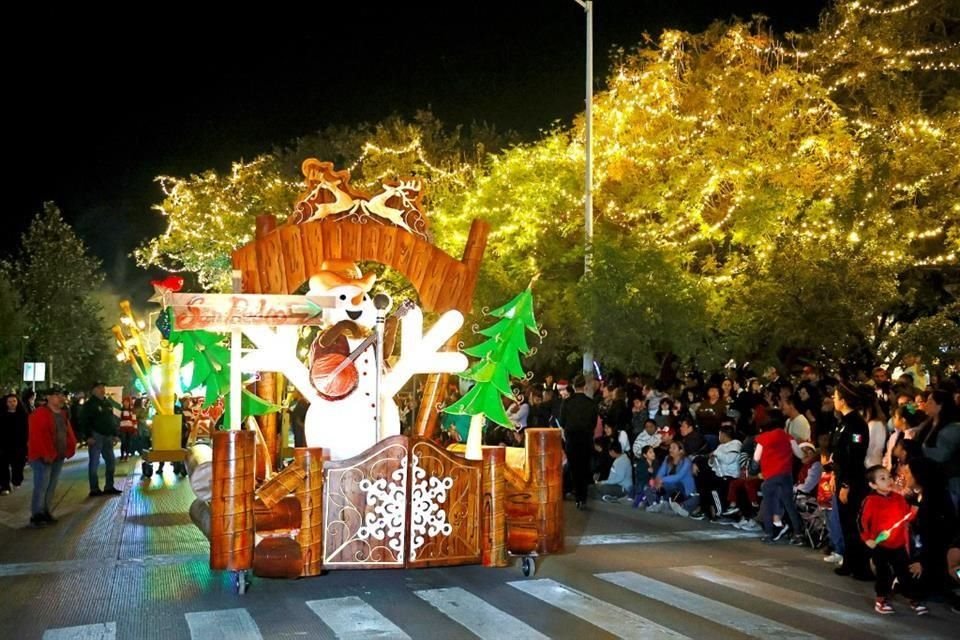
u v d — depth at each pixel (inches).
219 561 344.2
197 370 452.4
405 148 1350.9
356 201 447.5
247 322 381.4
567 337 956.6
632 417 684.1
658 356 974.4
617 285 817.5
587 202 879.7
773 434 470.3
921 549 351.3
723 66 1096.8
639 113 1071.0
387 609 329.1
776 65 1100.5
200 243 1414.9
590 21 894.4
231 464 345.7
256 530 367.2
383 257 445.4
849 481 385.7
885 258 854.5
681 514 566.9
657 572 394.0
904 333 827.4
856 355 864.3
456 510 371.6
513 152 1131.3
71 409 1021.8
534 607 331.9
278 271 433.1
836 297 819.4
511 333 407.2
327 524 359.6
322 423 408.8
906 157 932.0
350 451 406.9
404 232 448.8
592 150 984.9
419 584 369.1
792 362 944.3
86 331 1996.8
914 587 327.0
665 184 1031.0
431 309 451.5
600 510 596.4
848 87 1083.3
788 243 869.2
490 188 1114.1
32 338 1904.5
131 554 434.0
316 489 357.7
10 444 727.7
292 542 358.6
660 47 1114.7
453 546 370.0
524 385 800.3
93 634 298.4
